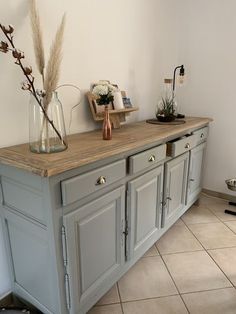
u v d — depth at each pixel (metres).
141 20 1.97
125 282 1.55
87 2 1.50
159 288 1.50
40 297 1.20
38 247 1.09
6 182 1.12
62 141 1.19
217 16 2.28
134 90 2.06
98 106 1.62
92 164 1.08
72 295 1.11
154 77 2.27
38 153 1.10
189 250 1.85
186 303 1.40
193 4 2.36
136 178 1.41
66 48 1.44
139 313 1.34
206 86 2.49
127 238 1.45
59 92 1.45
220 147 2.56
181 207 2.10
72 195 0.99
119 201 1.31
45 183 0.93
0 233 1.27
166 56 2.38
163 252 1.83
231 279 1.57
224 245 1.90
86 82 1.61
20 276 1.28
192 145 2.02
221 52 2.34
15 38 1.18
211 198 2.69
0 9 1.11
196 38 2.43
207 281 1.56
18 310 1.27
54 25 1.35
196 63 2.49
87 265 1.17
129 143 1.29
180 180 1.97
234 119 2.42
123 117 1.87
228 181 2.47
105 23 1.66
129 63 1.94
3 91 1.18
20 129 1.28
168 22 2.30
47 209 0.96
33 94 1.10
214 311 1.35
